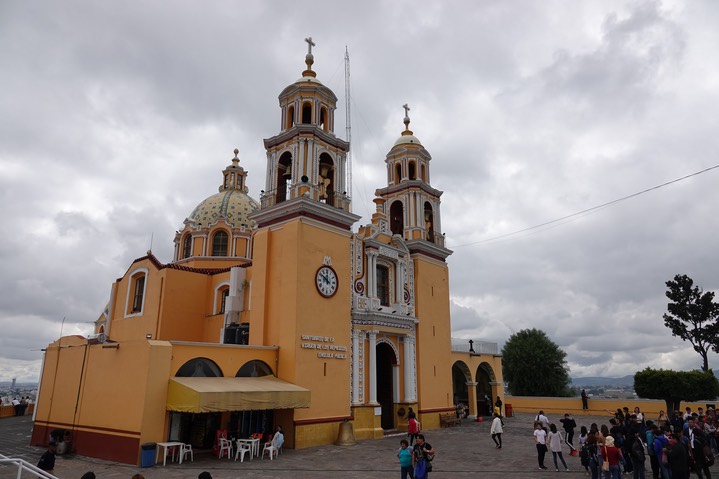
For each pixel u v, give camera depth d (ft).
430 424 99.40
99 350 69.41
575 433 95.40
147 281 105.91
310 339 78.95
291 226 82.79
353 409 84.07
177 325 100.27
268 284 83.92
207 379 65.98
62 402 73.31
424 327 103.91
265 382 71.82
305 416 75.51
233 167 152.25
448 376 108.06
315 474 55.36
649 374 125.90
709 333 165.48
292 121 95.30
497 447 76.54
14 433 91.86
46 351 80.59
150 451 58.80
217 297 104.63
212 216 136.15
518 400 150.82
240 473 55.57
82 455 66.03
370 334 90.12
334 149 94.32
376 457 66.13
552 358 185.98
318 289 82.17
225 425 72.64
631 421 62.95
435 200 118.21
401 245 104.12
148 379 60.90
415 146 117.50
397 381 96.02
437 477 55.67
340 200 92.02
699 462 51.75
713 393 119.24
